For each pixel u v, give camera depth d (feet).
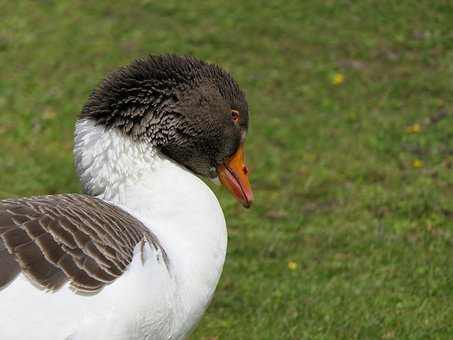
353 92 64.18
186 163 27.14
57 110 60.44
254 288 39.55
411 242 44.06
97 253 21.99
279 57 69.46
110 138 25.77
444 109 61.36
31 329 20.47
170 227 24.70
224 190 50.34
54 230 22.04
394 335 35.42
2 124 58.34
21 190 49.70
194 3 77.82
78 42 70.59
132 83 25.88
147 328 22.48
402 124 58.95
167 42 71.10
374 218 47.01
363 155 54.60
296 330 35.68
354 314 37.01
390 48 70.95
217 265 25.02
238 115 27.45
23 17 73.92
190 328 24.57
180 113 26.30
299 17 75.51
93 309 21.31
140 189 25.48
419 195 48.93
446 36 72.59
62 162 53.52
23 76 65.26
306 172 52.60
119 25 73.51
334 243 44.09
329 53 70.03
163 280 22.79
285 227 46.06
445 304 37.86
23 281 20.90
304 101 62.85
